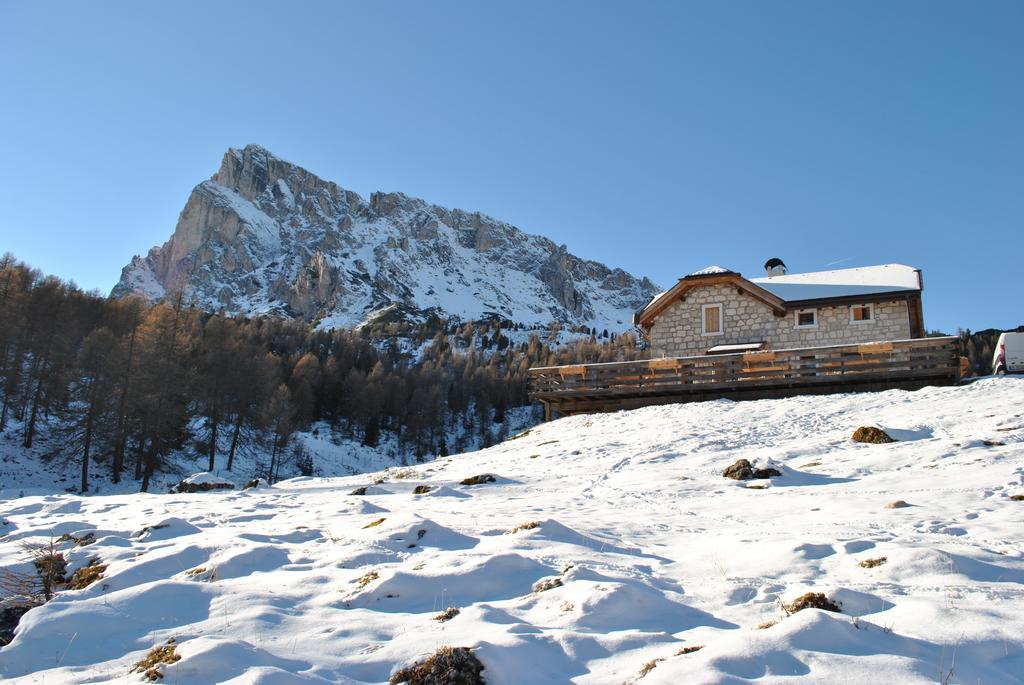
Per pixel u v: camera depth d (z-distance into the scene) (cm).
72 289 6506
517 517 1064
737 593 621
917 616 525
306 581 678
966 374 2631
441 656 450
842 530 899
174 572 752
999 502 1005
